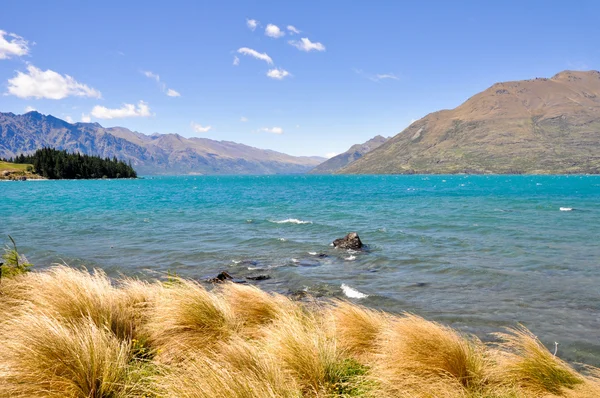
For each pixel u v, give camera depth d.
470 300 12.82
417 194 85.06
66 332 4.53
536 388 5.21
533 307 12.05
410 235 27.23
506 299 12.88
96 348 4.45
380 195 81.38
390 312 11.69
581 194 78.31
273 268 17.91
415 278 15.91
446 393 4.81
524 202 58.38
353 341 6.86
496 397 4.86
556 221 34.56
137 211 45.22
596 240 24.56
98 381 4.20
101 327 5.38
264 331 6.56
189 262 19.06
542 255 20.14
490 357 5.98
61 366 4.14
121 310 6.38
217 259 19.77
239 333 6.43
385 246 23.34
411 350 5.63
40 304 6.29
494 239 25.28
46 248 22.12
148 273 16.83
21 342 4.34
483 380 5.26
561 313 11.48
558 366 5.57
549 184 144.75
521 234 27.25
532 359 5.68
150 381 4.45
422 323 6.31
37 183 154.88
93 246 22.98
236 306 7.97
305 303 12.40
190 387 3.98
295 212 44.75
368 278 16.00
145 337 6.06
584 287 14.27
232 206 53.34
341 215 41.25
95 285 6.66
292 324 6.30
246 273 17.02
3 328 5.21
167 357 5.54
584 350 8.90
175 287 7.51
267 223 34.28
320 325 7.51
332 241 24.88
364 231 29.23
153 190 105.12
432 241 24.80
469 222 34.34
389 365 5.50
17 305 6.94
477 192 91.25
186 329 6.33
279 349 5.52
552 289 14.05
